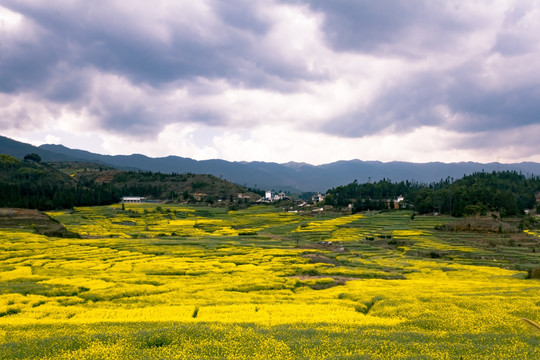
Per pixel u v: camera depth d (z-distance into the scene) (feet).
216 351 82.84
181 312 127.85
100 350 83.20
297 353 81.76
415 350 83.56
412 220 639.35
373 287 186.29
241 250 337.11
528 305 129.39
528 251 369.91
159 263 266.98
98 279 204.23
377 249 377.09
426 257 345.10
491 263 310.04
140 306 143.64
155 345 89.35
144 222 654.53
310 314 123.75
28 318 123.34
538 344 89.20
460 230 506.48
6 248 313.12
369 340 89.97
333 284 206.39
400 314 122.01
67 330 101.96
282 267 253.44
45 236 394.52
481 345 86.89
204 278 212.02
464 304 132.16
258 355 79.77
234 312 127.03
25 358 79.97
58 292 170.40
